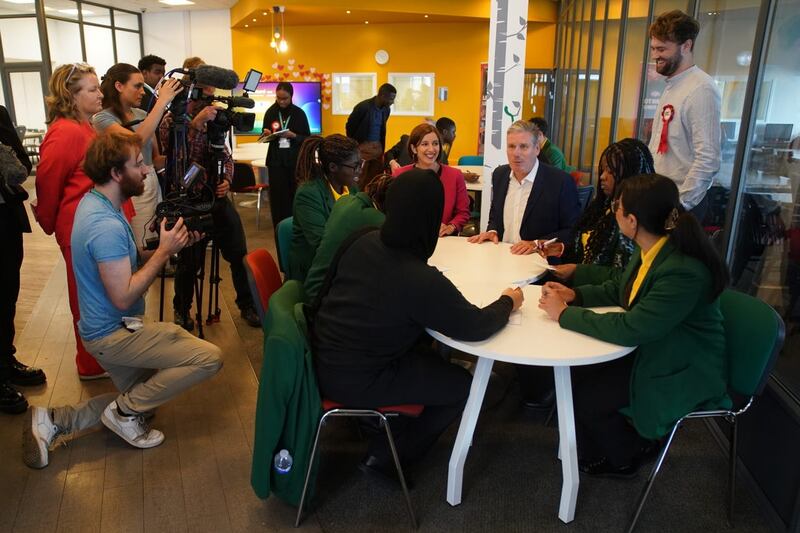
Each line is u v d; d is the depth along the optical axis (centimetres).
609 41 490
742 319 168
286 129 557
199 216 236
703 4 285
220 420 242
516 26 351
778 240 218
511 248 262
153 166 346
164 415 246
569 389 176
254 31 1048
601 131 516
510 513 187
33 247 548
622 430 192
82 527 178
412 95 999
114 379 224
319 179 264
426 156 301
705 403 170
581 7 667
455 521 183
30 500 190
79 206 206
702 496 195
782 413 179
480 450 223
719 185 257
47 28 898
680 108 230
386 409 175
